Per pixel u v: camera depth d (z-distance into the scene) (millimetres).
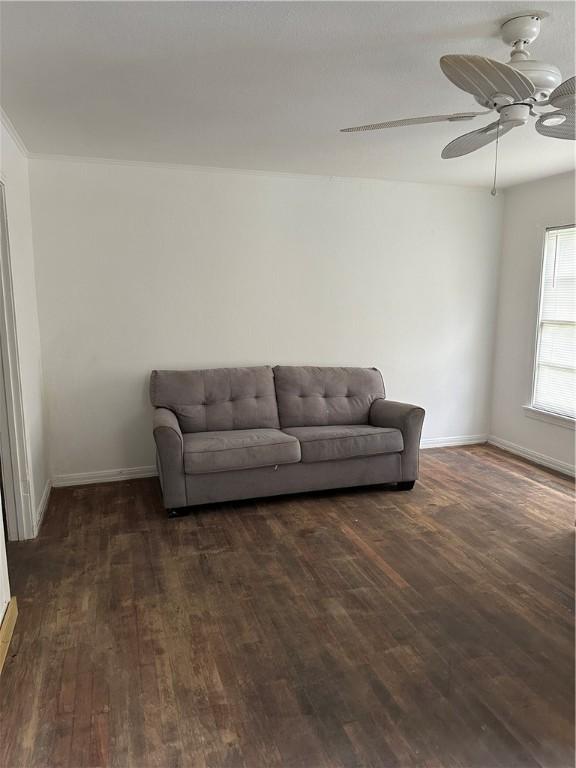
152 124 3049
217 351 4230
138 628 2230
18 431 2980
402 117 2945
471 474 4242
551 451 4441
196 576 2656
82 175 3742
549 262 4418
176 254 4023
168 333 4086
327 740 1666
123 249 3898
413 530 3201
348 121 3000
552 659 2053
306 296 4402
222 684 1908
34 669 1978
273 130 3166
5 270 2842
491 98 2000
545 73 1967
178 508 3396
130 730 1703
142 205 3900
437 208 4668
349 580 2623
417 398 4887
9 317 2881
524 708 1804
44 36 2027
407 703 1820
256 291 4266
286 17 1904
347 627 2246
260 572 2699
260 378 4098
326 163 3910
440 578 2646
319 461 3641
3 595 2172
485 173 4195
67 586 2559
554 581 2623
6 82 2447
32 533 3074
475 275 4883
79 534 3141
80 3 1798
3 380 2928
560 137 2402
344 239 4438
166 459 3287
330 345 4539
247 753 1619
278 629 2230
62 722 1733
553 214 4320
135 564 2777
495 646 2127
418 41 2086
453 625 2266
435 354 4871
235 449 3408
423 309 4766
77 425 3965
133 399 4062
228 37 2049
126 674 1956
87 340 3908
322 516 3406
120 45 2107
